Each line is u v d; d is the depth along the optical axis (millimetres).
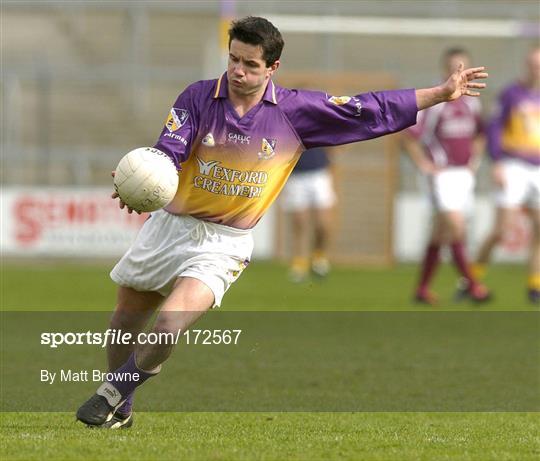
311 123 21078
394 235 74812
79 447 19250
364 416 24531
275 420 23797
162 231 21266
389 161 75500
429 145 49844
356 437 21328
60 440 20016
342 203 75500
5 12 88438
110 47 88125
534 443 20859
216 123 20703
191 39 87750
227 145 20781
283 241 73750
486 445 20531
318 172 61219
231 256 21172
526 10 83000
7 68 81812
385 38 84938
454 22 78688
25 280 58781
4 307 45500
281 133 20969
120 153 75312
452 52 48656
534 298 50906
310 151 61062
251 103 20766
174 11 88125
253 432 21906
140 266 21422
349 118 21141
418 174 75750
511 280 63938
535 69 50094
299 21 78000
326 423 23453
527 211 51438
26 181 76312
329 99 21109
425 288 50000
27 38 88375
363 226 75438
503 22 81938
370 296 53188
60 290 53312
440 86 21344
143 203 19781
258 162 20969
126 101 84000
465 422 23844
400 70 79875
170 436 21000
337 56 84438
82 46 88125
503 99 50750
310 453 19234
